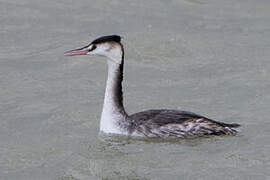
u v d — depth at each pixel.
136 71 17.36
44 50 18.62
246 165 12.02
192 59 18.14
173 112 13.66
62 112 14.74
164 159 12.34
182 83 16.58
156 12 21.47
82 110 14.89
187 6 22.14
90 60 18.16
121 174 11.73
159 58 18.17
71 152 12.73
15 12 21.17
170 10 21.72
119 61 13.48
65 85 16.39
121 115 13.48
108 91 13.54
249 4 22.38
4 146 13.02
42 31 19.89
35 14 21.09
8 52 18.44
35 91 15.95
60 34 19.67
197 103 15.30
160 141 13.19
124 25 20.25
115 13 21.28
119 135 13.45
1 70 17.19
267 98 15.45
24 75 16.94
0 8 21.42
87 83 16.56
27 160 12.41
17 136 13.51
